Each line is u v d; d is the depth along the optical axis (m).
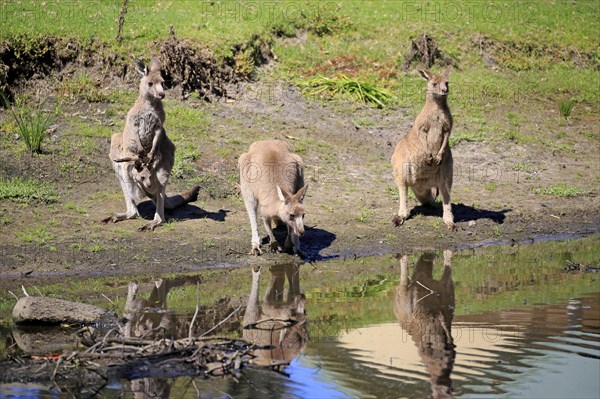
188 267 15.20
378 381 9.82
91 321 11.98
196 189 18.05
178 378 9.92
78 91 21.72
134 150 16.58
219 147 20.64
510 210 19.44
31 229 15.94
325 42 26.30
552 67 28.72
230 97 23.23
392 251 16.78
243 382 9.81
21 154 18.73
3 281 14.05
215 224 17.22
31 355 10.66
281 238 16.98
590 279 14.75
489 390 9.55
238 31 24.66
